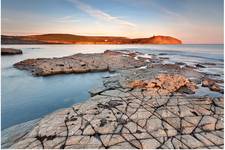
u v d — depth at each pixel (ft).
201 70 62.28
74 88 41.96
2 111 29.14
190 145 16.96
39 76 53.31
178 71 55.01
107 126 20.17
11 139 19.34
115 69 63.52
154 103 26.86
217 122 21.16
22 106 31.42
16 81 47.91
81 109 24.93
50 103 32.91
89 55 101.04
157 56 119.96
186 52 163.94
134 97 29.68
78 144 17.11
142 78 39.93
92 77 53.11
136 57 107.14
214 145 16.98
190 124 20.71
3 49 120.88
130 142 17.35
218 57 112.27
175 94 31.48
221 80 45.83
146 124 20.65
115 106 25.80
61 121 21.54
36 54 127.13
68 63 67.62
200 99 28.68
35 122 23.45
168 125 20.45
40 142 17.57
